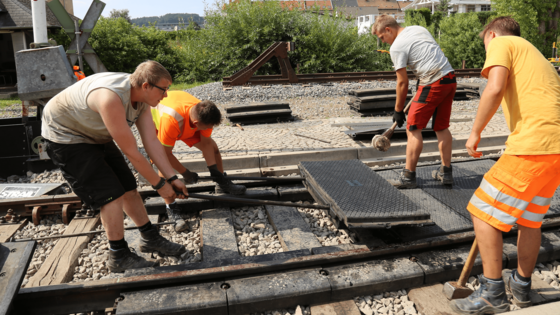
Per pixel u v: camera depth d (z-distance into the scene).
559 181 2.24
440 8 42.97
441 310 2.41
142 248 3.02
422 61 3.43
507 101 2.30
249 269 2.57
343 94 10.61
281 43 11.06
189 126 3.37
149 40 19.33
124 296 2.41
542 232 3.15
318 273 2.63
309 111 8.85
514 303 2.51
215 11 17.08
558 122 2.11
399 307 2.50
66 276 2.85
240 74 11.04
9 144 5.02
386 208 2.84
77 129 2.49
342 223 2.96
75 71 5.35
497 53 2.24
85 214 3.82
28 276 2.92
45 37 5.44
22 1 16.06
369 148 5.10
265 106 7.91
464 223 3.12
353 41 17.25
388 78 12.12
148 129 2.72
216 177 3.78
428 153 5.14
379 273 2.62
